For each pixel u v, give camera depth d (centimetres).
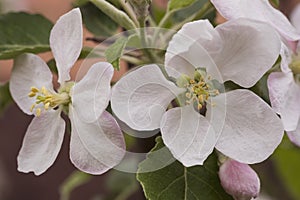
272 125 17
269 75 18
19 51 19
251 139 17
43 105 18
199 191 17
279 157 29
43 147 18
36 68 19
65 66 18
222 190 18
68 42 17
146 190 17
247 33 16
